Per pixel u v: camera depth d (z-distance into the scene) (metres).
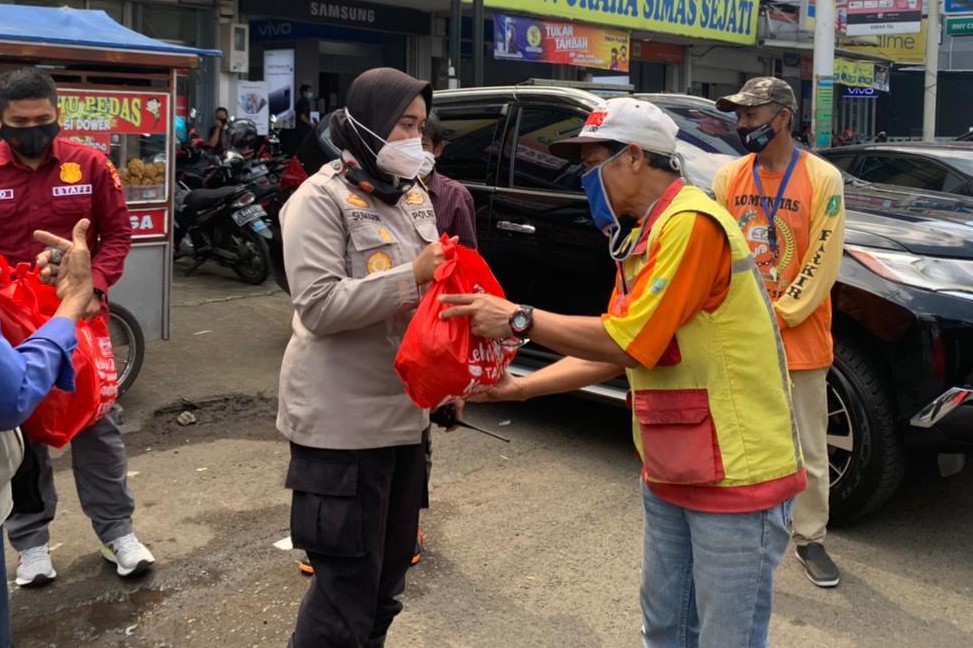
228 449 4.99
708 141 5.27
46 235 2.21
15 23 5.14
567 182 5.10
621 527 4.17
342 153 2.55
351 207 2.44
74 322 2.17
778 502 2.26
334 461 2.46
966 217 4.87
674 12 17.05
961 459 4.18
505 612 3.47
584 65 15.36
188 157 10.04
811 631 3.39
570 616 3.45
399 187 2.52
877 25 16.66
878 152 8.11
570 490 4.56
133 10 12.30
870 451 4.01
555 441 5.23
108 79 5.38
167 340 6.28
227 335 7.09
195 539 3.99
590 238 4.93
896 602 3.61
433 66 16.11
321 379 2.46
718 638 2.30
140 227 5.47
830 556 3.98
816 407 3.66
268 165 10.96
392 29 15.20
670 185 2.28
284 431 2.54
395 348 2.49
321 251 2.39
